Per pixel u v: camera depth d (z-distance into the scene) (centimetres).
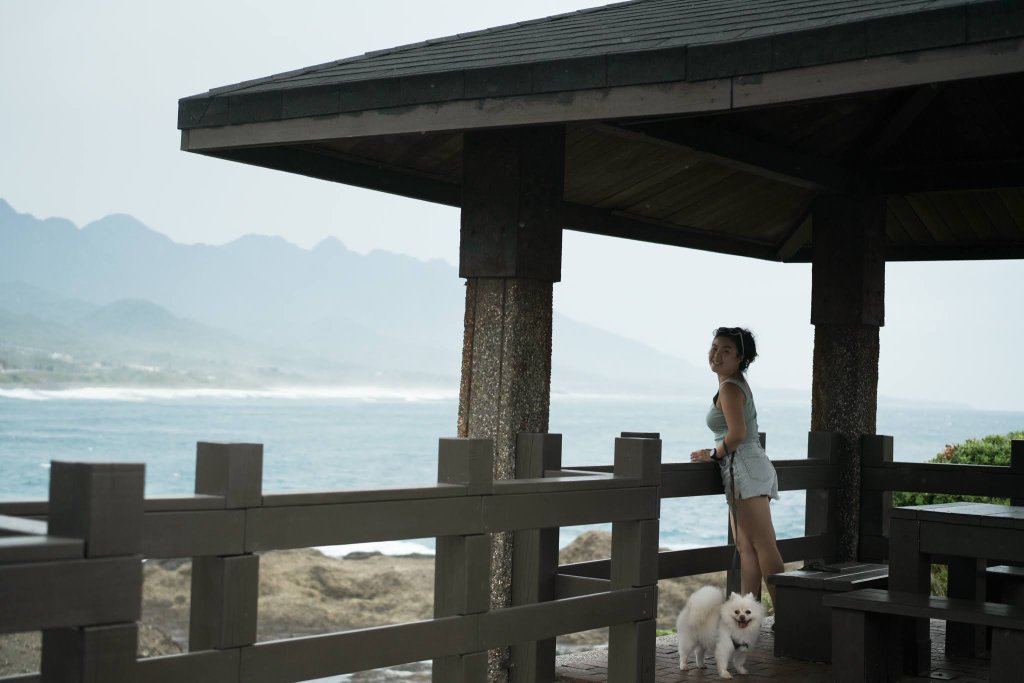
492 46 478
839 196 643
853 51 335
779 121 573
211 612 252
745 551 546
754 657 521
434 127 415
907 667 478
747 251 808
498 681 450
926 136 644
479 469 325
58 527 203
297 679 266
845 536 639
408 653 298
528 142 448
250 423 9800
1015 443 596
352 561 2528
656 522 401
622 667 391
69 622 193
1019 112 595
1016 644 392
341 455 7438
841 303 642
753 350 547
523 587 445
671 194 676
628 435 477
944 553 448
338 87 438
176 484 5769
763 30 365
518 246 445
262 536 261
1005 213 726
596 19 535
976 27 315
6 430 8031
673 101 367
